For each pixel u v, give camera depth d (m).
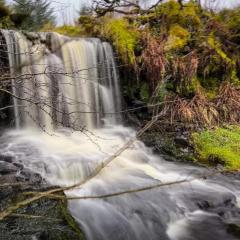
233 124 9.54
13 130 7.63
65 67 8.21
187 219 5.39
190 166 7.38
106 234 4.58
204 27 11.20
